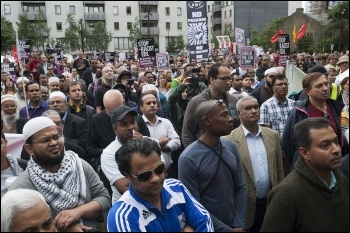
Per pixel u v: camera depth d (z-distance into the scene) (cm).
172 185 233
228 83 428
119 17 2280
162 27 2550
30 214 210
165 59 1130
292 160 375
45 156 263
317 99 376
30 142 265
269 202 214
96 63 1153
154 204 218
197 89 573
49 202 261
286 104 471
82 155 442
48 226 217
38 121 266
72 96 581
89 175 292
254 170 353
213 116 288
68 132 484
